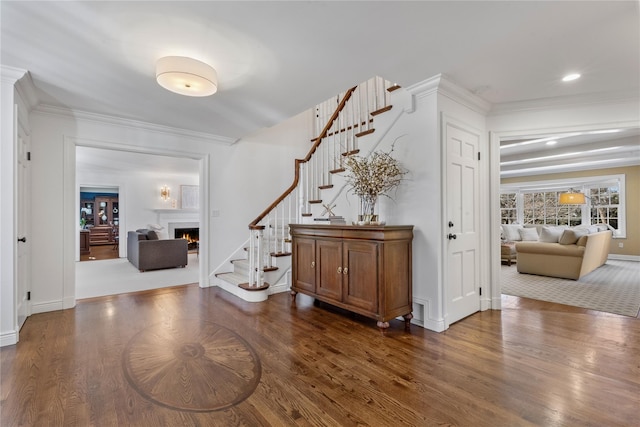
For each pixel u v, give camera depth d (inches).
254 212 201.2
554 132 130.6
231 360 89.4
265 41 84.5
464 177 126.0
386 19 74.9
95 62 95.3
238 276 177.6
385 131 130.5
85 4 68.6
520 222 358.0
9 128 98.6
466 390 73.9
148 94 120.0
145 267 228.7
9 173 99.0
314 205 176.9
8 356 91.1
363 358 90.4
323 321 121.6
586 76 107.4
